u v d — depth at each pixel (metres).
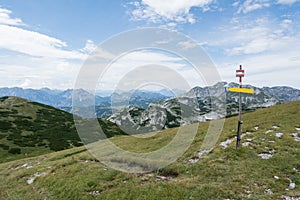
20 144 54.84
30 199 19.64
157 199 15.31
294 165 18.34
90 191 18.17
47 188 20.91
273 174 17.20
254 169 18.05
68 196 18.38
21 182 24.19
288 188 15.34
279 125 29.06
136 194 16.25
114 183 18.52
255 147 22.22
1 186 24.14
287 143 22.66
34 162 33.00
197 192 15.28
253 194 14.68
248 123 32.59
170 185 16.50
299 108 36.97
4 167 33.16
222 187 15.65
